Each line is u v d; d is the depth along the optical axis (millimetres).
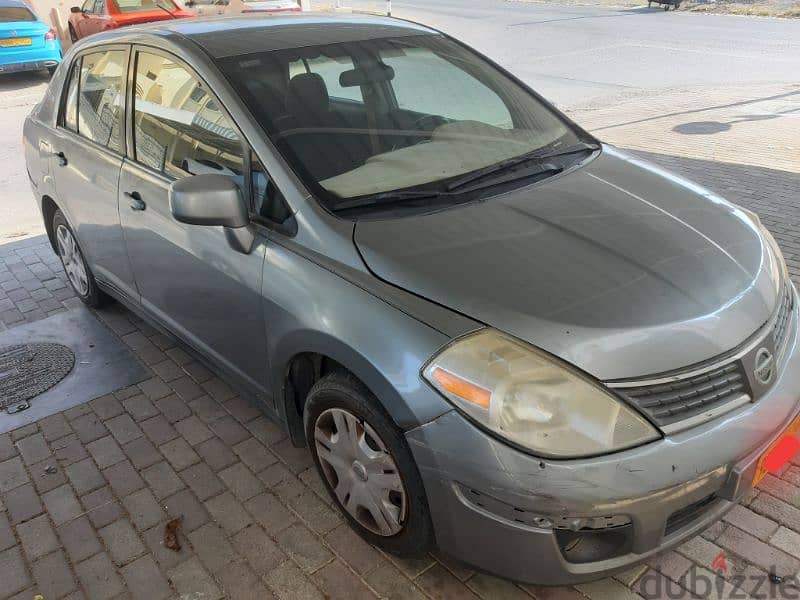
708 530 2451
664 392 1905
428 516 2115
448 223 2328
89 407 3441
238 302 2635
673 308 2018
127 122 3326
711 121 8602
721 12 23406
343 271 2223
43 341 4102
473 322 1963
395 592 2307
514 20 20375
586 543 1945
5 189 7270
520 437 1834
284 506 2717
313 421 2473
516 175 2686
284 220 2439
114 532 2641
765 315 2164
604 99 10281
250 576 2410
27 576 2467
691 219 2488
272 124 2572
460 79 3197
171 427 3250
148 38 3168
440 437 1924
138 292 3557
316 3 23984
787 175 6340
